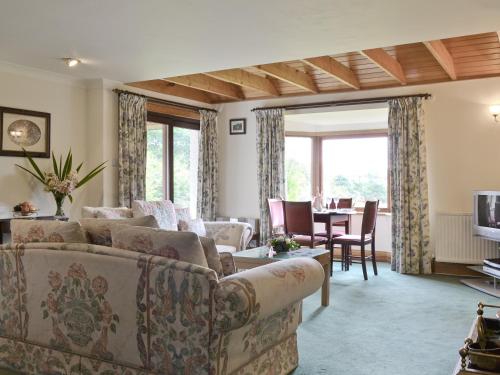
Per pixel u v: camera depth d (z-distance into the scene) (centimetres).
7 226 488
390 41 445
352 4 354
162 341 247
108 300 263
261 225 741
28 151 542
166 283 245
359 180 848
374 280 592
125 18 385
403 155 650
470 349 216
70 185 532
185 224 548
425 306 464
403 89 666
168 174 727
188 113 753
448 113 638
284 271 269
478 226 579
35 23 397
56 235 289
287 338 300
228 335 238
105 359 267
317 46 460
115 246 271
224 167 793
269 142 741
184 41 445
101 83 598
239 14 375
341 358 325
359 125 848
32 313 291
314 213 637
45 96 562
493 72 605
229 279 236
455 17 380
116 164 616
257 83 688
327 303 466
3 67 519
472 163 626
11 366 301
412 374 298
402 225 643
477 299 494
